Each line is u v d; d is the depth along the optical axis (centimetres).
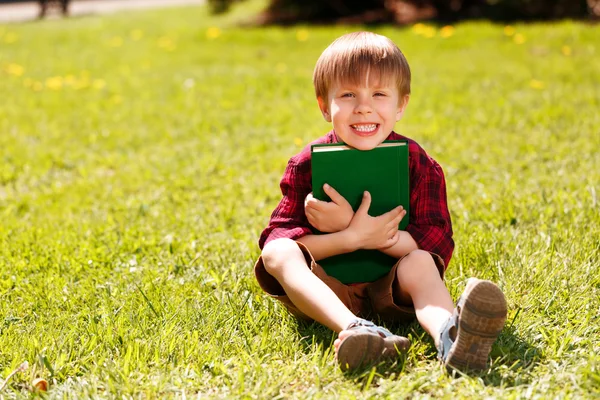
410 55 837
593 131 474
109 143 530
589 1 1024
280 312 251
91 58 975
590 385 193
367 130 227
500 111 552
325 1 1219
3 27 1462
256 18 1314
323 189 227
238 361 217
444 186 246
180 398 197
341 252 230
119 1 2245
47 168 474
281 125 561
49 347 228
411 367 209
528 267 271
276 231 240
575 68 700
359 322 208
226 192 404
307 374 207
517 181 388
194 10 1738
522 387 194
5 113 636
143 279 282
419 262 224
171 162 473
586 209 328
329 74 228
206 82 747
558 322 234
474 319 191
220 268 297
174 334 232
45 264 305
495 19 1053
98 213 383
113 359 222
